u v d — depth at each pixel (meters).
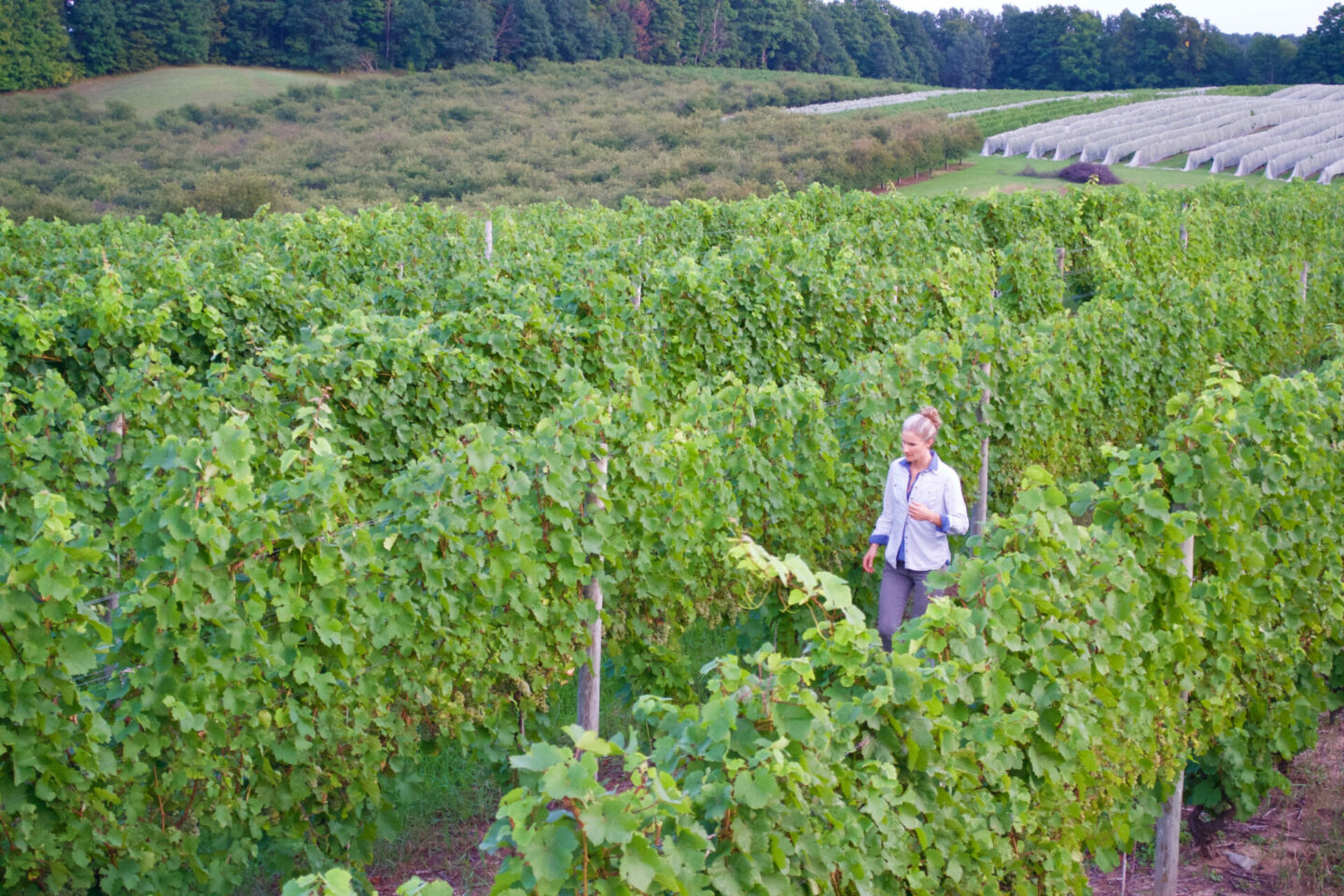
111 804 3.77
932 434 5.70
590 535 5.06
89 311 7.81
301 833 4.20
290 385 6.77
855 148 48.28
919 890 2.99
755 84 83.81
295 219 13.91
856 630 2.92
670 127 60.84
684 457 5.52
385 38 79.12
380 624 4.27
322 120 64.25
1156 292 11.43
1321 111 67.62
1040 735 3.52
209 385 6.99
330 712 4.15
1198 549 4.64
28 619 3.35
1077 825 3.64
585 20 86.88
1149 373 10.03
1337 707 5.77
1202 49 120.00
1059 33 124.00
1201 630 4.43
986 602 3.47
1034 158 53.50
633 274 10.66
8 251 13.04
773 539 6.31
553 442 4.89
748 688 2.65
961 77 125.19
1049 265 13.25
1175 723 4.45
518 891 2.23
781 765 2.40
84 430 5.68
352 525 4.32
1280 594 5.07
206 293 8.95
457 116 66.69
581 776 2.17
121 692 3.68
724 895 2.39
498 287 9.27
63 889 3.69
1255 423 4.95
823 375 10.39
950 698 3.17
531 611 4.95
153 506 3.70
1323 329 14.77
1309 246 20.64
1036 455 8.61
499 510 4.60
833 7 114.75
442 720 4.58
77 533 3.49
